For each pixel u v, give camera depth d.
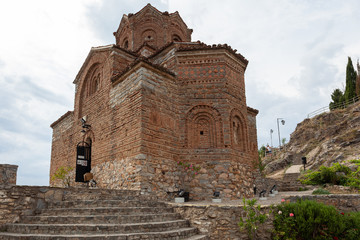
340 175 15.63
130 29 19.84
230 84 13.39
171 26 20.39
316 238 7.66
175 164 12.09
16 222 7.45
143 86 11.51
